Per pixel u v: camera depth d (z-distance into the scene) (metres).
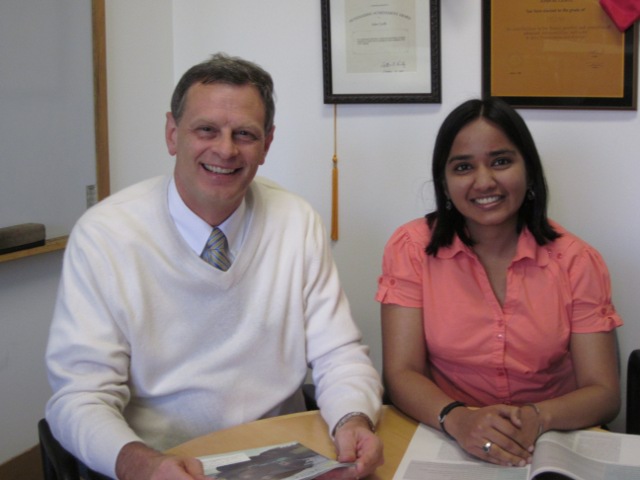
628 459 1.22
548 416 1.33
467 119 1.52
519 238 1.59
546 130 2.10
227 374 1.48
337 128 2.34
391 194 2.31
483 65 2.11
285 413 1.59
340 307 1.60
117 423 1.25
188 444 1.29
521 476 1.18
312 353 1.57
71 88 2.14
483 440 1.24
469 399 1.66
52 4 2.05
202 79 1.39
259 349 1.51
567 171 2.10
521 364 1.58
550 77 2.06
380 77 2.24
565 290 1.56
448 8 2.15
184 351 1.46
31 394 2.18
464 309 1.59
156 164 2.54
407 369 1.58
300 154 2.41
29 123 2.01
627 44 1.98
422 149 2.25
